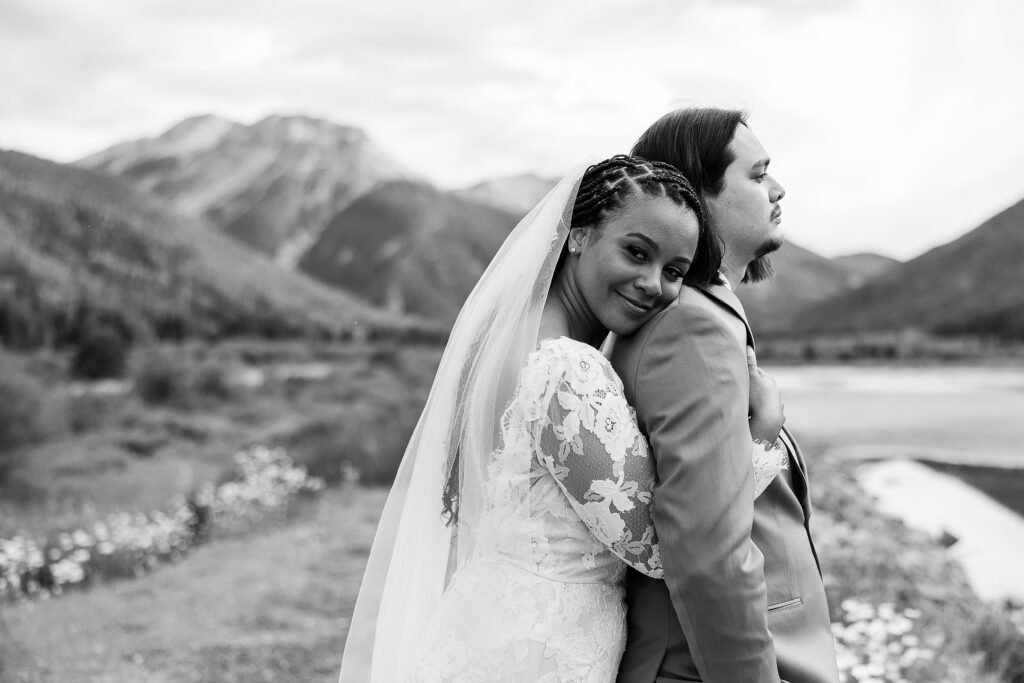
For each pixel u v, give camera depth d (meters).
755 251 1.96
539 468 1.70
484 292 1.93
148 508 9.08
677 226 1.64
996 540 8.29
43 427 13.48
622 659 1.77
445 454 1.94
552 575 1.69
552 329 1.79
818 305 166.38
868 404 29.88
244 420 19.22
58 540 6.91
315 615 5.50
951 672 3.64
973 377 53.03
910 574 5.42
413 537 1.98
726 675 1.48
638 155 1.98
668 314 1.65
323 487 10.15
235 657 4.68
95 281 52.22
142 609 5.59
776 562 1.71
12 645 4.68
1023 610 5.18
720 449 1.52
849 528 7.08
